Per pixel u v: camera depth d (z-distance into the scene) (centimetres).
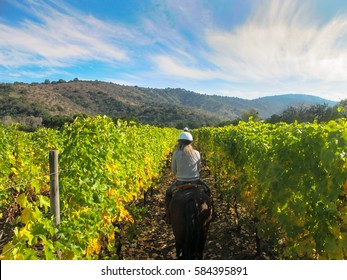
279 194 499
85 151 540
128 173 783
